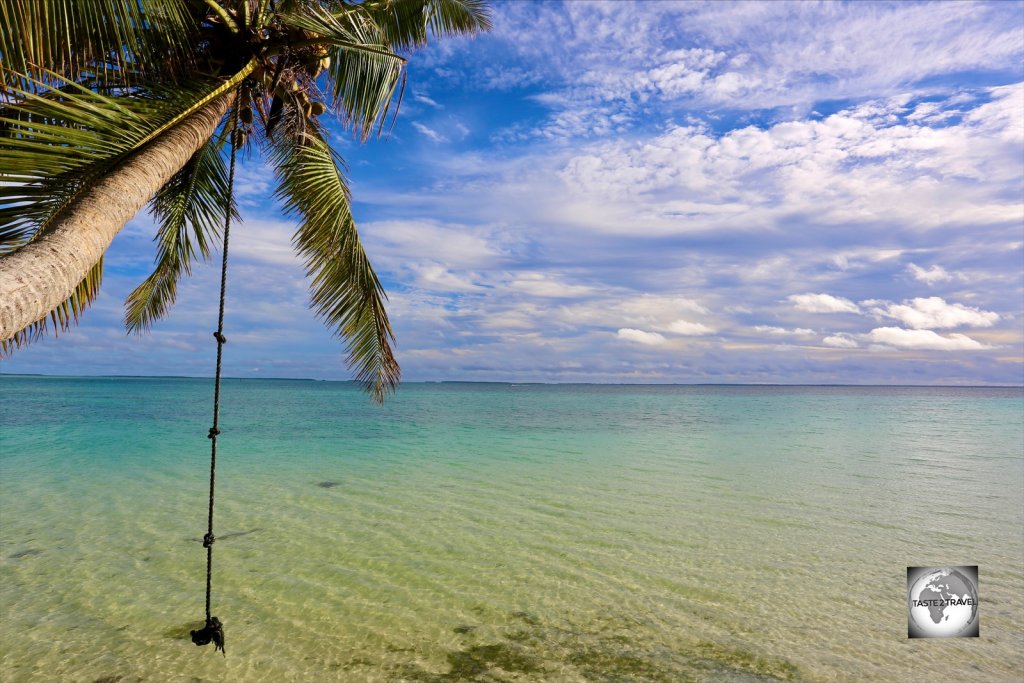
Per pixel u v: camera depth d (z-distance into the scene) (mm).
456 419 31969
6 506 9852
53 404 38656
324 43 6430
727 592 6531
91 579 6617
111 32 4613
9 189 3916
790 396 99875
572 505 10500
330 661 4977
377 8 8148
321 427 25438
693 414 39125
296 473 13477
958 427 29094
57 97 4375
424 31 9000
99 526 8711
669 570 7195
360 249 7766
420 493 11430
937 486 12430
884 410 48219
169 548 7754
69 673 4668
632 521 9414
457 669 4883
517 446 19312
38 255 3221
